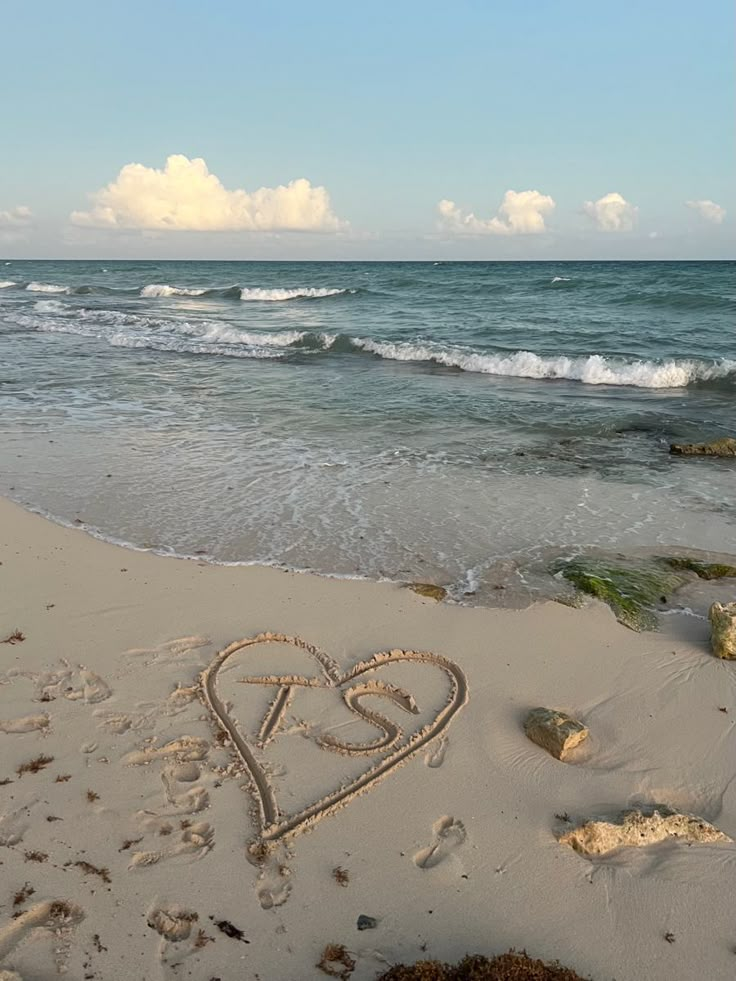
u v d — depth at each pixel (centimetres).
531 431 663
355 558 401
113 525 437
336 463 562
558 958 191
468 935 195
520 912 202
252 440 622
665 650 320
